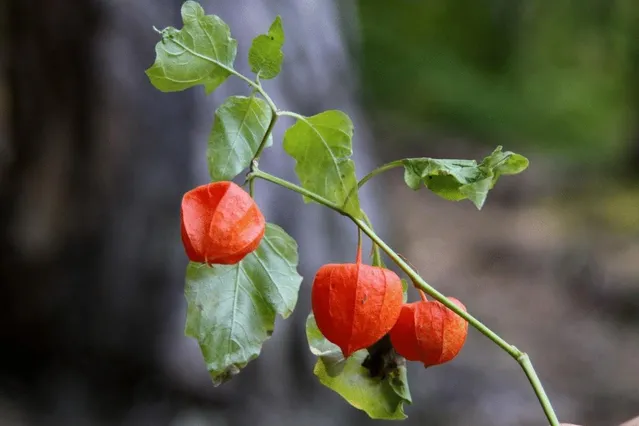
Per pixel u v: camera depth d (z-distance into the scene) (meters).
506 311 3.27
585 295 3.48
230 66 0.90
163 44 0.89
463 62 5.99
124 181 2.15
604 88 6.12
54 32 2.16
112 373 2.17
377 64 5.66
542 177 5.12
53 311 2.18
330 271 0.87
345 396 0.95
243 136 0.90
